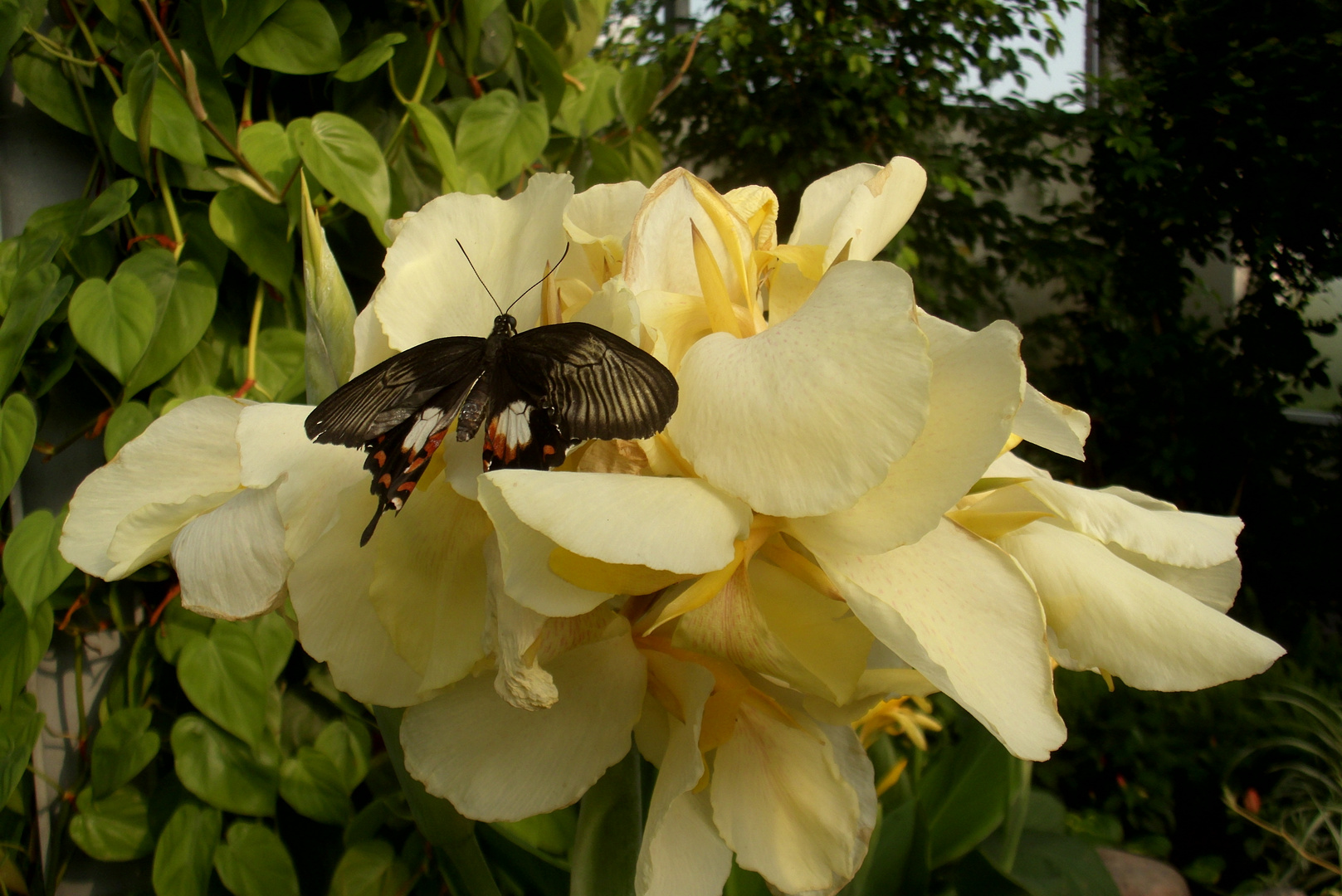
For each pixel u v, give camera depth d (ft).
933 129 6.75
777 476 0.85
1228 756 4.47
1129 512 1.03
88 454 2.21
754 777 0.99
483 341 0.97
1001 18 6.38
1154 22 7.06
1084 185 7.35
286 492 0.95
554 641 0.93
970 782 2.07
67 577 2.05
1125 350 7.05
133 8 2.06
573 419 0.90
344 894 2.20
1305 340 7.11
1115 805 4.48
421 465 0.91
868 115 6.26
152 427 1.06
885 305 0.87
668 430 0.91
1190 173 6.72
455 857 1.11
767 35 6.31
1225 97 6.56
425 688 0.93
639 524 0.84
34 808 2.23
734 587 0.91
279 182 2.09
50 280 1.95
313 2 2.10
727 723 0.97
